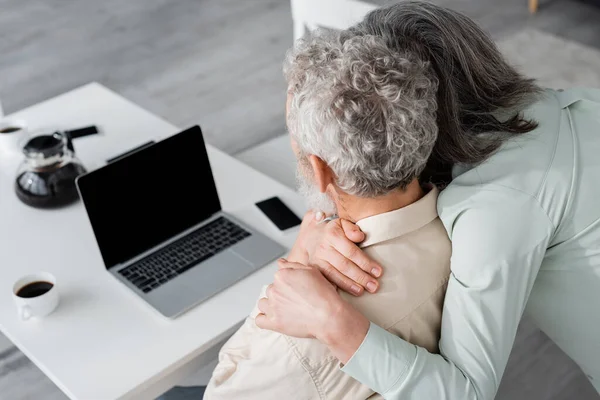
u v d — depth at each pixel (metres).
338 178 1.09
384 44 1.08
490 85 1.18
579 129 1.24
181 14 4.35
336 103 1.03
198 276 1.66
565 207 1.17
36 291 1.61
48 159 1.85
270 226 1.81
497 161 1.17
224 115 3.46
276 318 1.14
